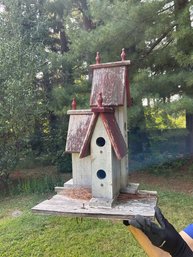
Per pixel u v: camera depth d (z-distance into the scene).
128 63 2.01
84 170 2.05
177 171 6.98
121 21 5.54
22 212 5.07
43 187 6.29
